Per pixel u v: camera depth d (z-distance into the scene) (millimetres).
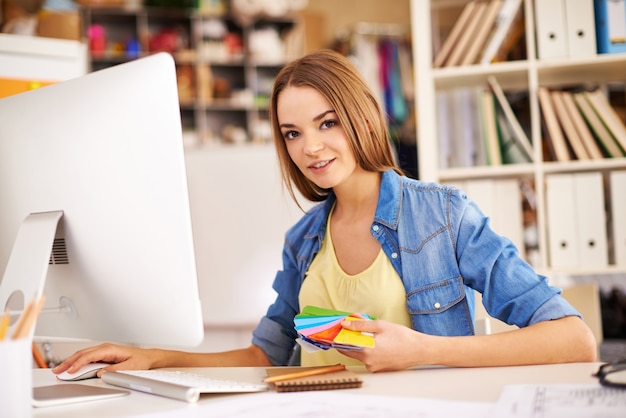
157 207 1135
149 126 1125
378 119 1442
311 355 1498
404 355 1148
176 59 6281
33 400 1089
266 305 2201
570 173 3012
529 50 2951
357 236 1487
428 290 1404
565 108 2941
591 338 1227
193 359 1449
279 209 2199
